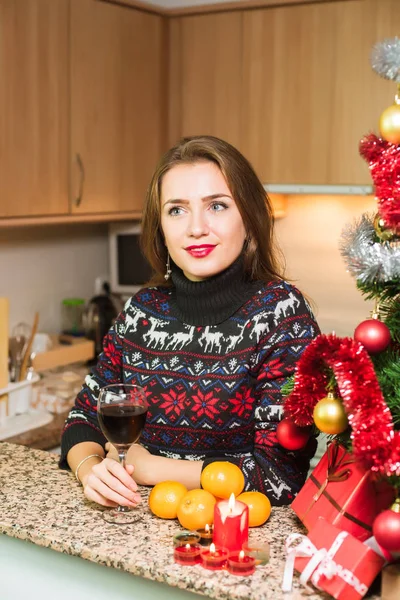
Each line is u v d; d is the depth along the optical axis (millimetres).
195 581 1056
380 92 2781
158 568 1088
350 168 2877
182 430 1474
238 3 2994
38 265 3271
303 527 1244
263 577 1070
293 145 2984
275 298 1476
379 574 1100
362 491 1077
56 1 2621
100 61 2852
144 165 3162
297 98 2945
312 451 1425
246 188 1479
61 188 2738
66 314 3363
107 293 3494
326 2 2836
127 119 3031
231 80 3086
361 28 2781
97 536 1196
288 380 1371
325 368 1085
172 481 1313
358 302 3396
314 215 3459
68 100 2723
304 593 1031
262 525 1255
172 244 1487
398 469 945
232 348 1457
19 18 2477
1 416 2518
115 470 1302
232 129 3113
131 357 1567
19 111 2516
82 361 3094
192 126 3213
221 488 1255
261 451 1383
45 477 1476
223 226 1445
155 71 3162
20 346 2590
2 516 1274
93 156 2873
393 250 1040
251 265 1541
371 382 975
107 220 3002
